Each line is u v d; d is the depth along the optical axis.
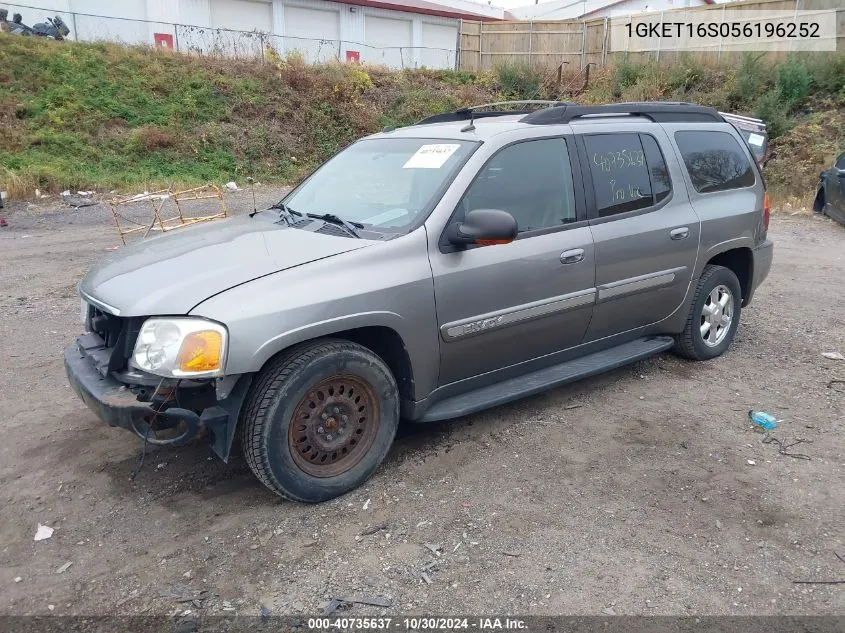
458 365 3.76
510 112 4.90
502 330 3.84
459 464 3.73
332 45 30.47
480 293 3.68
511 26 29.22
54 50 20.27
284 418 3.11
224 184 16.91
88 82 19.30
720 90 21.47
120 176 15.95
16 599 2.71
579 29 28.06
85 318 3.70
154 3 27.39
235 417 3.05
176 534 3.12
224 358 2.89
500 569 2.85
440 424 4.24
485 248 3.71
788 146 17.77
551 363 4.32
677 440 4.01
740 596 2.70
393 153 4.22
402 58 30.92
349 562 2.91
